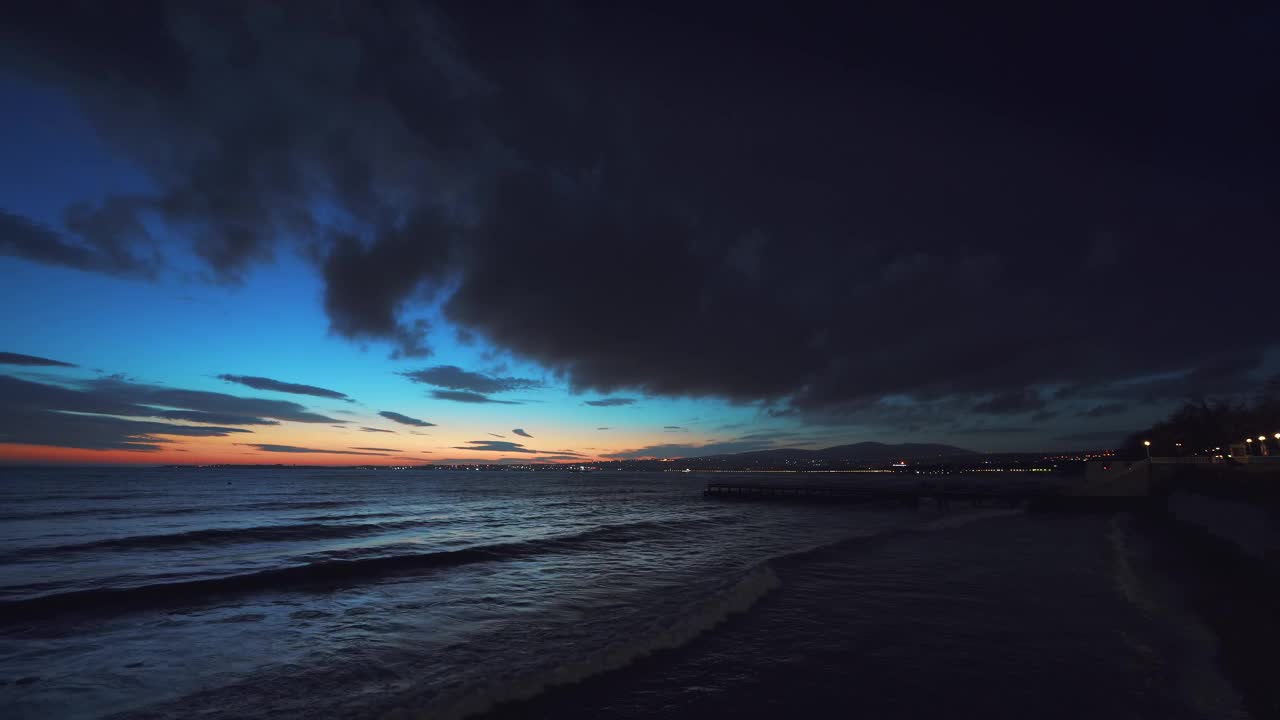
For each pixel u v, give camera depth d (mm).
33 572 18781
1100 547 23344
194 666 10039
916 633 11102
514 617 13031
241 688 8992
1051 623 11594
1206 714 7113
